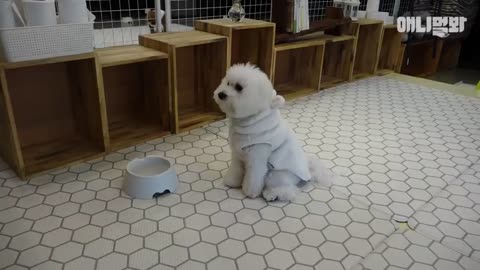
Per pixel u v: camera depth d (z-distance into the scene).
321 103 2.56
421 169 1.74
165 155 1.79
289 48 2.41
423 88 2.96
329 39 2.69
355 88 2.92
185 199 1.45
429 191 1.57
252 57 2.42
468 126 2.25
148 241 1.22
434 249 1.24
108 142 1.76
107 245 1.20
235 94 1.29
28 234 1.23
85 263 1.12
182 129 2.03
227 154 1.82
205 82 2.25
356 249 1.23
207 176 1.62
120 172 1.63
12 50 1.34
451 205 1.48
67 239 1.22
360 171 1.71
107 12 1.89
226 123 2.17
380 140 2.03
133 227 1.28
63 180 1.55
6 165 1.64
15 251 1.16
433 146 1.98
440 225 1.36
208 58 2.17
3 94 1.38
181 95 2.29
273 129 1.40
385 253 1.21
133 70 2.05
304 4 2.47
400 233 1.31
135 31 2.03
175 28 2.18
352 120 2.28
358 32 3.00
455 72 4.26
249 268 1.13
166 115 1.99
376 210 1.43
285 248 1.22
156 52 1.85
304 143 1.96
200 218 1.34
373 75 3.26
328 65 3.13
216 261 1.15
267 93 1.33
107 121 1.88
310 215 1.38
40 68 1.73
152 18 2.07
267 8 2.53
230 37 2.04
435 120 2.32
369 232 1.31
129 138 1.89
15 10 1.39
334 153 1.87
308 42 2.54
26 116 1.76
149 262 1.14
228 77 1.34
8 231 1.24
